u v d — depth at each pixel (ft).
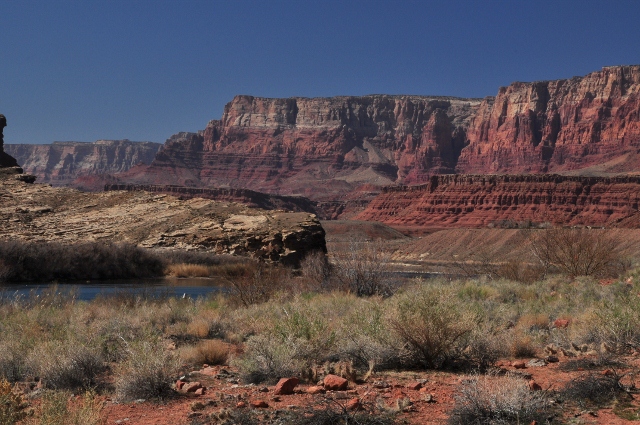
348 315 44.32
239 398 27.09
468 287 67.46
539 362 33.17
